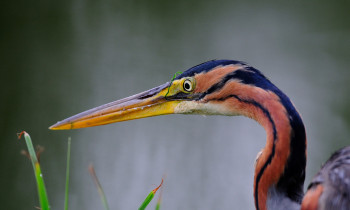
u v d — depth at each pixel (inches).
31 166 488.7
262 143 510.0
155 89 260.4
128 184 465.4
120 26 703.7
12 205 454.3
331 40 669.3
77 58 623.2
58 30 685.3
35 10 721.6
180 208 445.4
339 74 600.7
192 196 456.4
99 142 510.9
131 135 523.5
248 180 471.2
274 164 213.0
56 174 478.6
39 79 584.4
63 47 649.0
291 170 211.2
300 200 211.0
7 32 674.8
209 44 661.3
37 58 622.8
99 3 763.4
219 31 695.7
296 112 211.8
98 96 553.0
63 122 266.2
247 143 511.5
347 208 183.8
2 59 620.4
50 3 741.9
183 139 518.3
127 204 448.1
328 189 190.5
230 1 782.5
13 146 505.0
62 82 576.7
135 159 491.2
